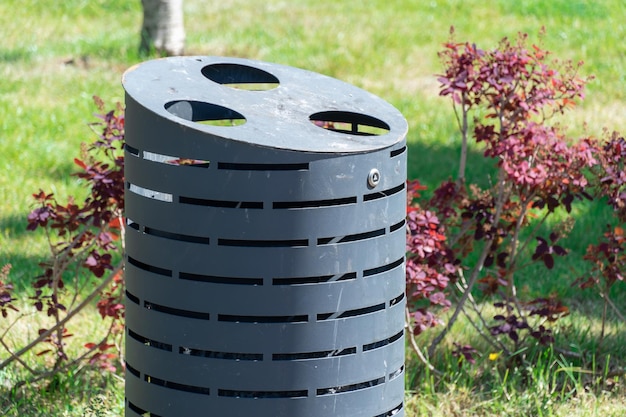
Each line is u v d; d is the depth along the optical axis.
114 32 16.06
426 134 10.82
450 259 5.51
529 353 5.81
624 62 14.13
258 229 3.38
